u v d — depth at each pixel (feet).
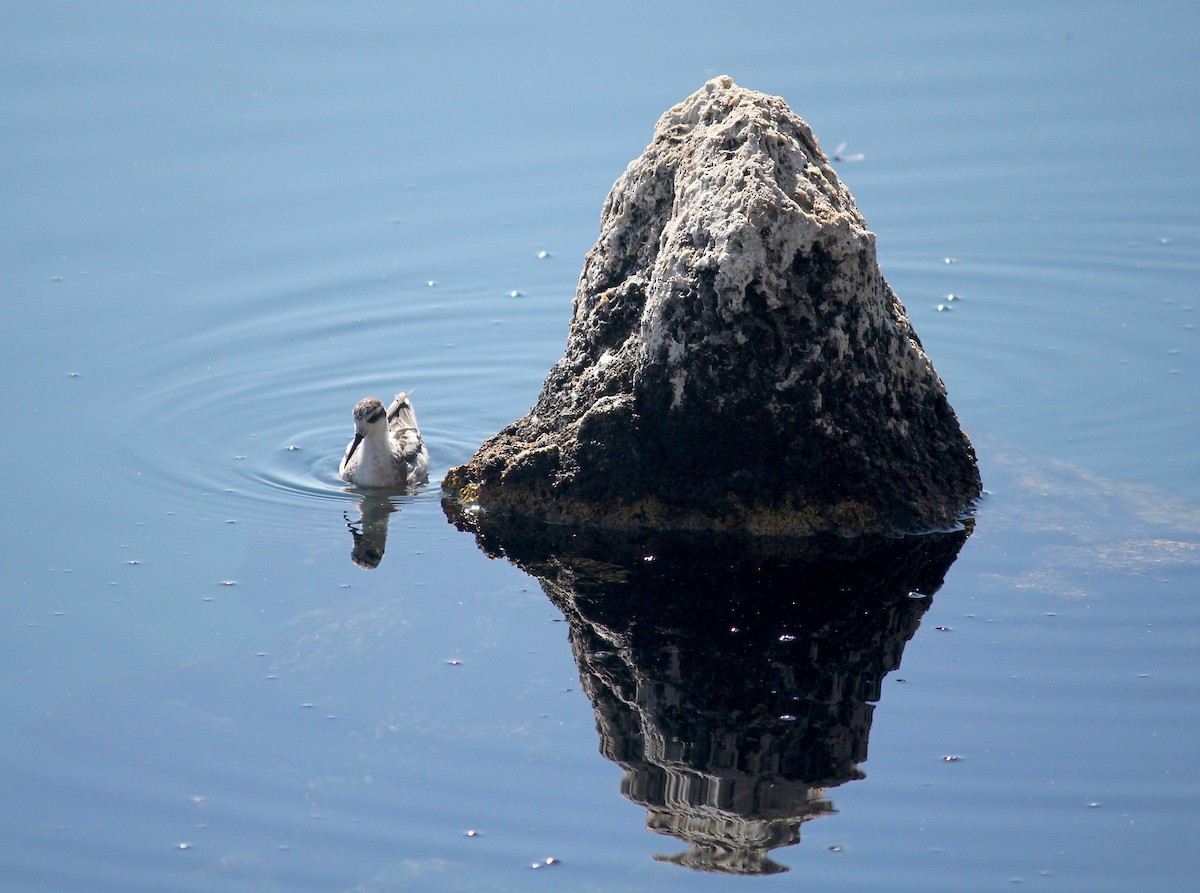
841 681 42.55
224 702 42.14
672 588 47.93
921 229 79.41
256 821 37.35
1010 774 38.40
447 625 46.11
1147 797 37.45
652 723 40.83
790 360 50.29
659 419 51.44
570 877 35.09
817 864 35.29
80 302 71.41
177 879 35.50
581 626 45.78
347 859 36.01
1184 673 42.55
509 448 55.21
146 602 47.85
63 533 52.80
